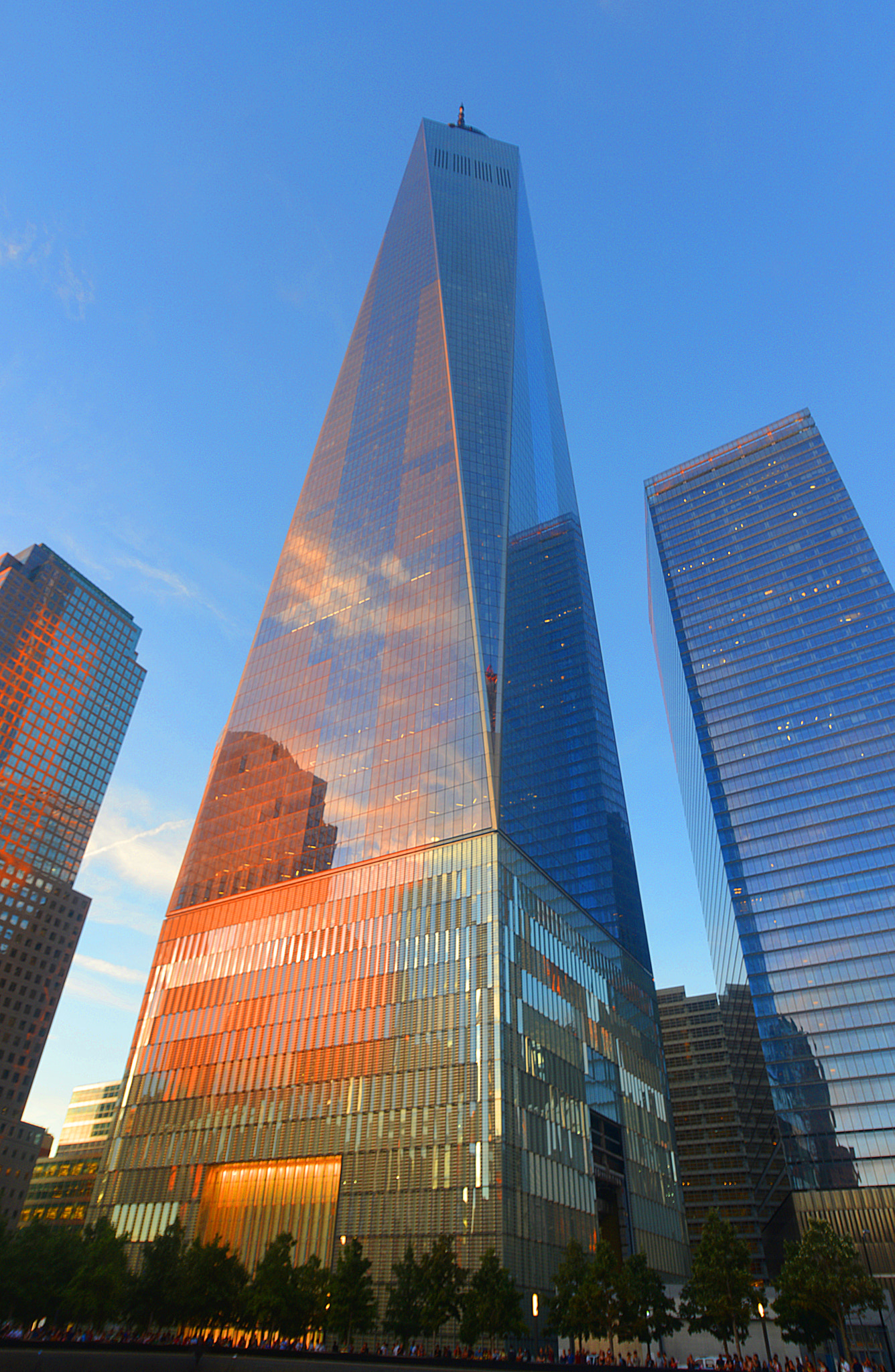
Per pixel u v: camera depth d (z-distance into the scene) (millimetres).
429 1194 69688
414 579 115375
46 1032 170625
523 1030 78250
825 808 148000
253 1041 90812
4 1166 153750
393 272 173875
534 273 187750
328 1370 48000
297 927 95688
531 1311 64938
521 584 116750
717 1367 55781
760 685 167750
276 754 115125
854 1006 129250
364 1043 81875
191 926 107062
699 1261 61969
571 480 161625
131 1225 87562
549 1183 74312
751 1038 142875
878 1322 91625
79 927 184875
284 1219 77750
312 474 151250
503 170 194625
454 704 98562
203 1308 63125
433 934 83625
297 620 129625
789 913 142125
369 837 95875
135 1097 96750
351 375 162750
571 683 124750
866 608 164500
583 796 115438
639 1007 112625
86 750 199375
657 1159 102875
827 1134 122688
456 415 130375
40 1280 65000
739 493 199375
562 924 95688
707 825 167750
